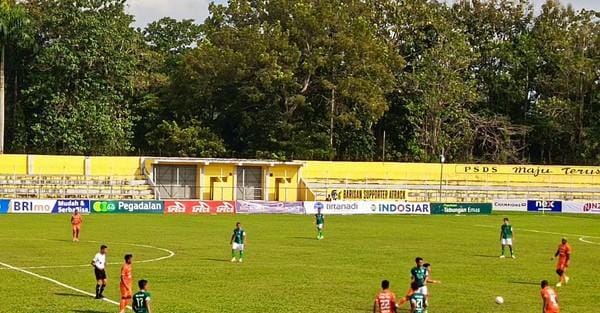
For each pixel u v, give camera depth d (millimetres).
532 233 65375
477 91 118125
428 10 115062
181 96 105375
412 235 60312
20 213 73750
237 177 92375
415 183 99000
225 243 51312
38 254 43781
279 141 102500
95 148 96688
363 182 97312
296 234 59219
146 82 106875
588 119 116812
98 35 96438
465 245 53500
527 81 120688
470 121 114750
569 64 115250
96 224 64125
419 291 25625
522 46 120688
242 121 105750
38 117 97312
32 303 29062
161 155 100938
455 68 112312
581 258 47594
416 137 111312
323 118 107812
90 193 84500
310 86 106125
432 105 109000
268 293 32219
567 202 93000
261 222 70188
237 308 28812
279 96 103500
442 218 80500
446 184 99562
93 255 43594
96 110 96500
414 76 109812
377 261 43438
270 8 105875
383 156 111500
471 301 31266
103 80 98688
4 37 89625
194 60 103125
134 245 49188
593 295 33594
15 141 98750
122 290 26797
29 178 84562
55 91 96688
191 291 32312
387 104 104438
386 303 23156
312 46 104062
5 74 101188
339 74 104438
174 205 79125
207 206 80062
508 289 34594
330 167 96438
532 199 97500
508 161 115000
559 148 120188
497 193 99688
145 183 87625
